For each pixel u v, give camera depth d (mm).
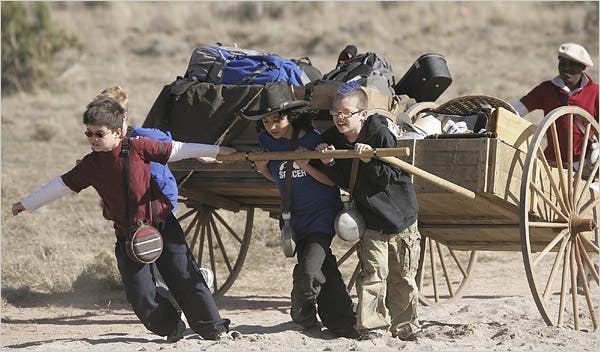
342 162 23125
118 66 105750
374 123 22812
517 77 92375
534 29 113625
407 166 22875
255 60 28750
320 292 24359
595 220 29297
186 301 23547
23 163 63281
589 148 32031
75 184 22906
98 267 38188
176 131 28531
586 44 105250
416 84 31469
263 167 24000
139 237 22375
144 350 22594
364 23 119500
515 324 27328
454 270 40156
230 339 23516
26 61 95562
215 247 42469
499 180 25609
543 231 28484
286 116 23453
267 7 134250
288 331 24625
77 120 79500
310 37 117875
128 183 22500
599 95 32969
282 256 42469
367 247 23328
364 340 23609
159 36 118938
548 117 26875
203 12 133250
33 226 46250
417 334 24078
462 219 28359
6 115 80375
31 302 34250
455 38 112562
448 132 27812
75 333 28484
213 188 29859
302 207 23750
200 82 28938
